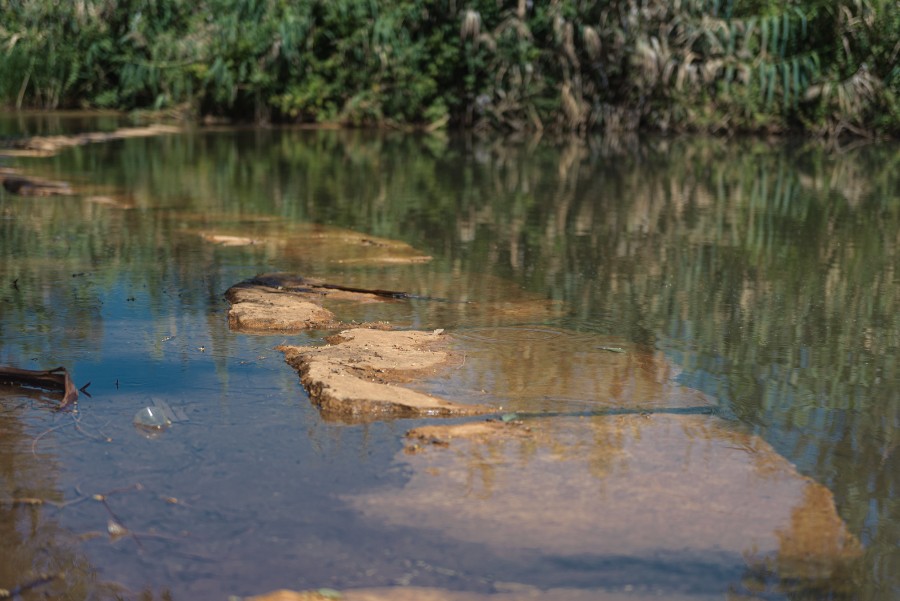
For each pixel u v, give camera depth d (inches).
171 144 487.2
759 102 597.3
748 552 94.9
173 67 615.5
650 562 92.5
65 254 224.4
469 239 257.4
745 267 227.9
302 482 107.8
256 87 601.0
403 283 205.6
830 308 191.0
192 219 276.7
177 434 120.6
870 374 151.0
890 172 434.9
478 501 104.1
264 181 366.0
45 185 326.6
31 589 86.0
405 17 613.3
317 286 199.9
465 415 130.2
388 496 104.9
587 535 97.3
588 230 274.8
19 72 635.5
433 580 88.7
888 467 115.8
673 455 118.0
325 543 94.7
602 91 618.5
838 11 591.5
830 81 584.7
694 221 293.7
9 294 187.0
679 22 595.8
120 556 91.7
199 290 194.5
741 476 112.3
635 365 153.3
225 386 138.5
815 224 290.8
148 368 145.5
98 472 109.4
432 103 616.4
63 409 128.3
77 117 605.9
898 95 588.1
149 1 636.7
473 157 468.1
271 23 602.5
